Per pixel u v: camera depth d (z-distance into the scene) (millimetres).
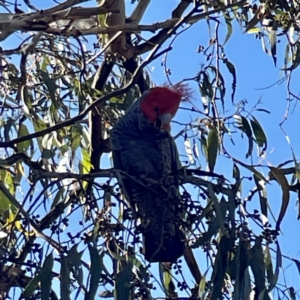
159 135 4145
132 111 4254
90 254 3199
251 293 3391
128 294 3143
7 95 4660
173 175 3404
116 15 4484
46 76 4324
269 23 4703
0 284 3205
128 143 4172
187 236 3686
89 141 4520
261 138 4340
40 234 3316
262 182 3525
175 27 3889
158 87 4277
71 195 3912
